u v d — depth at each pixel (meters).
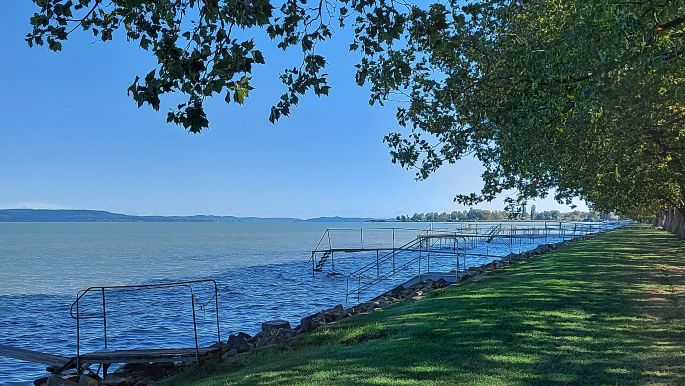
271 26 6.69
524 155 16.89
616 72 10.72
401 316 13.02
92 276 51.06
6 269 59.00
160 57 5.82
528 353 8.71
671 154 23.36
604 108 12.79
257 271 52.34
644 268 22.06
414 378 7.56
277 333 14.98
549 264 24.83
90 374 12.12
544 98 11.41
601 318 11.48
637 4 9.22
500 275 22.06
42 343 20.72
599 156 19.19
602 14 9.61
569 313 12.08
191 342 20.19
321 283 40.75
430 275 29.88
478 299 14.39
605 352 8.68
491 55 13.95
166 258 74.44
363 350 9.61
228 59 5.60
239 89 5.80
